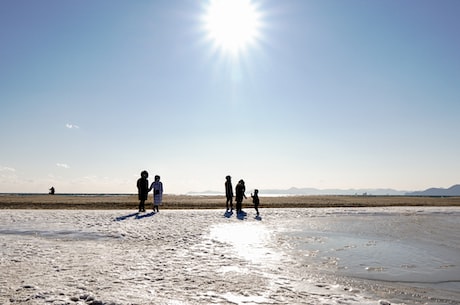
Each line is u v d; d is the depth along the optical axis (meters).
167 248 10.09
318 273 7.57
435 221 18.28
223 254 9.30
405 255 9.73
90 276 6.79
